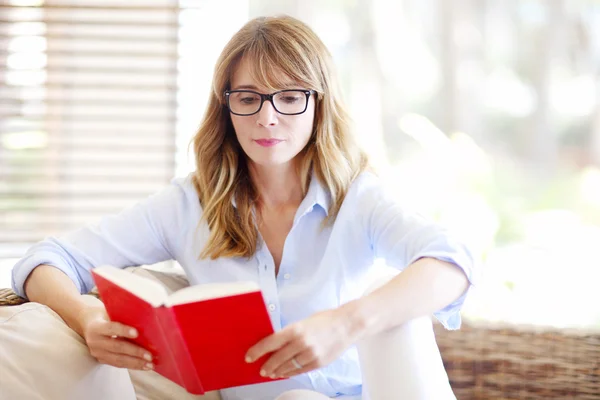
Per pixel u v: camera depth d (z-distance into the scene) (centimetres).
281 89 147
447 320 145
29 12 238
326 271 153
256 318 106
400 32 767
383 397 125
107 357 123
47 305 141
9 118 241
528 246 488
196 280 159
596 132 772
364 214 154
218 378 114
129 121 244
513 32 782
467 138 607
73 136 243
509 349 184
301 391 132
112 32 241
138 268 160
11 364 120
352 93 766
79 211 245
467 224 432
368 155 167
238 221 156
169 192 164
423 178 580
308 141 157
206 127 159
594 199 697
